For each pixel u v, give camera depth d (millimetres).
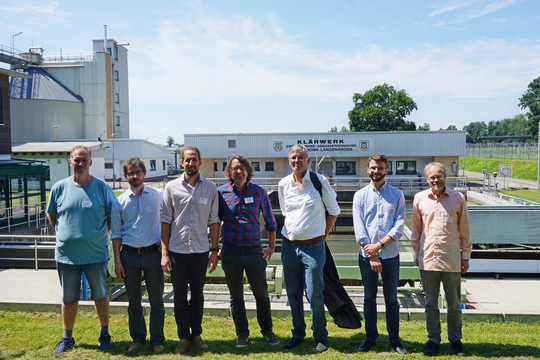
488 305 6457
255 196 4238
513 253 11656
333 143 32031
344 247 9992
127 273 4121
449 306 4027
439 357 3869
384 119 54562
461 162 60094
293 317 4273
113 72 52125
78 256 4016
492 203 21188
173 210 4133
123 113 55094
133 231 4109
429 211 4066
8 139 16625
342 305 4141
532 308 6316
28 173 15359
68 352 4012
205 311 5609
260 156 32688
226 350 4117
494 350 4031
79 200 4031
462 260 4043
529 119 63031
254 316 5570
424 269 4074
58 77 49500
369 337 4141
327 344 4172
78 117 48750
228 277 4254
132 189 4180
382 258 4105
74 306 4125
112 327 4879
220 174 33562
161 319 4164
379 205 4164
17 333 4590
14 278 7859
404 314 5500
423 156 31750
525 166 41938
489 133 157375
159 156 47250
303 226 4066
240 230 4160
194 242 4094
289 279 4250
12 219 14641
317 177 4129
